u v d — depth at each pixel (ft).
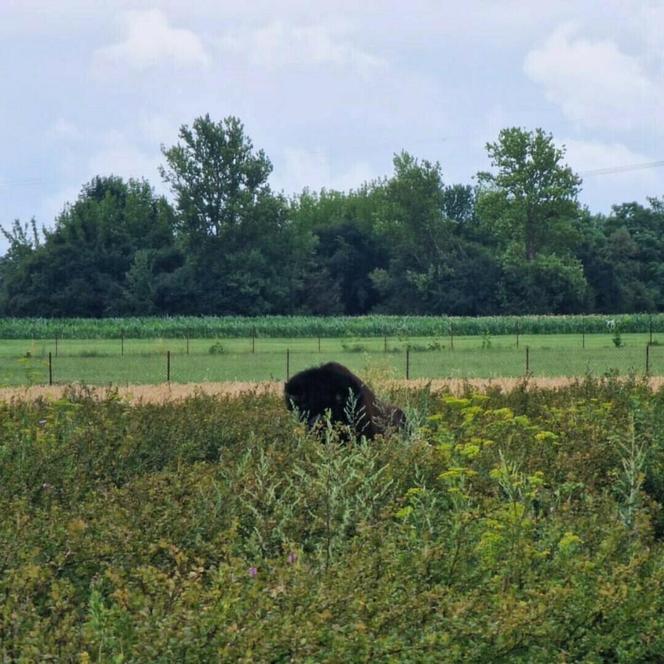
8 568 54.24
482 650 47.14
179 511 63.77
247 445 93.30
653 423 93.04
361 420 97.45
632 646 50.80
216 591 46.24
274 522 64.39
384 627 47.21
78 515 65.62
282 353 440.45
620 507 70.95
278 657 43.45
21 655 40.27
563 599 50.65
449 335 644.27
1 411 116.47
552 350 448.24
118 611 44.29
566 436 95.14
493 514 62.28
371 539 58.18
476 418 108.17
